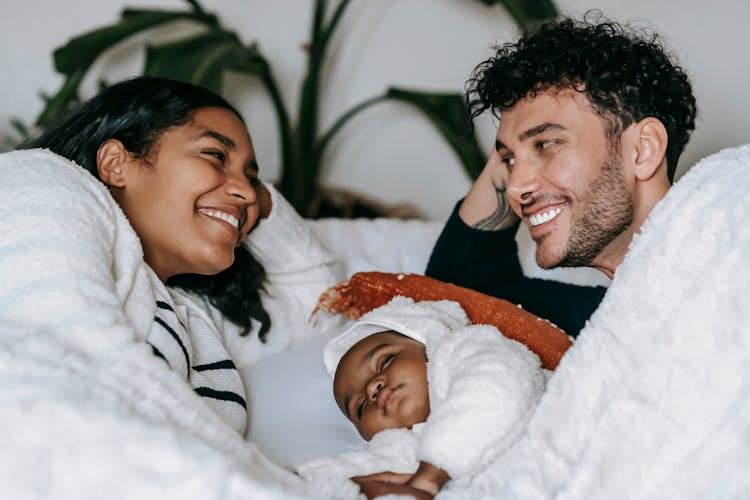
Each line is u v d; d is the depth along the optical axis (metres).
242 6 2.57
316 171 2.53
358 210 2.68
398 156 2.69
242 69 2.14
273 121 2.68
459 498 0.80
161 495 0.62
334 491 0.75
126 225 0.93
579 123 0.95
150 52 1.99
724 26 2.21
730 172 0.83
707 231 0.81
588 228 0.97
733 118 2.25
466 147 2.24
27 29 2.50
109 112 1.04
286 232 1.33
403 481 0.89
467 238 1.33
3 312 0.74
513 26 2.47
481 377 0.91
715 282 0.77
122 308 0.87
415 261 1.58
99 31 2.01
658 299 0.81
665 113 0.95
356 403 1.08
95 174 1.04
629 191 0.96
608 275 1.04
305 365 1.24
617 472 0.75
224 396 1.05
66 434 0.63
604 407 0.78
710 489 0.71
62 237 0.80
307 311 1.36
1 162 0.87
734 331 0.74
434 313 1.15
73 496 0.62
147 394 0.72
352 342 1.19
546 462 0.78
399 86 2.63
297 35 2.62
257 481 0.65
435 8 2.53
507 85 0.98
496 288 1.34
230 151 1.06
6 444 0.62
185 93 1.06
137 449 0.63
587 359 0.82
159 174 1.01
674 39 2.26
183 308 1.10
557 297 1.27
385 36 2.60
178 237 1.03
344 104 2.68
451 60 2.56
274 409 1.14
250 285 1.27
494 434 0.87
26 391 0.64
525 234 1.54
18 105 2.54
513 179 0.99
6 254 0.77
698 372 0.75
